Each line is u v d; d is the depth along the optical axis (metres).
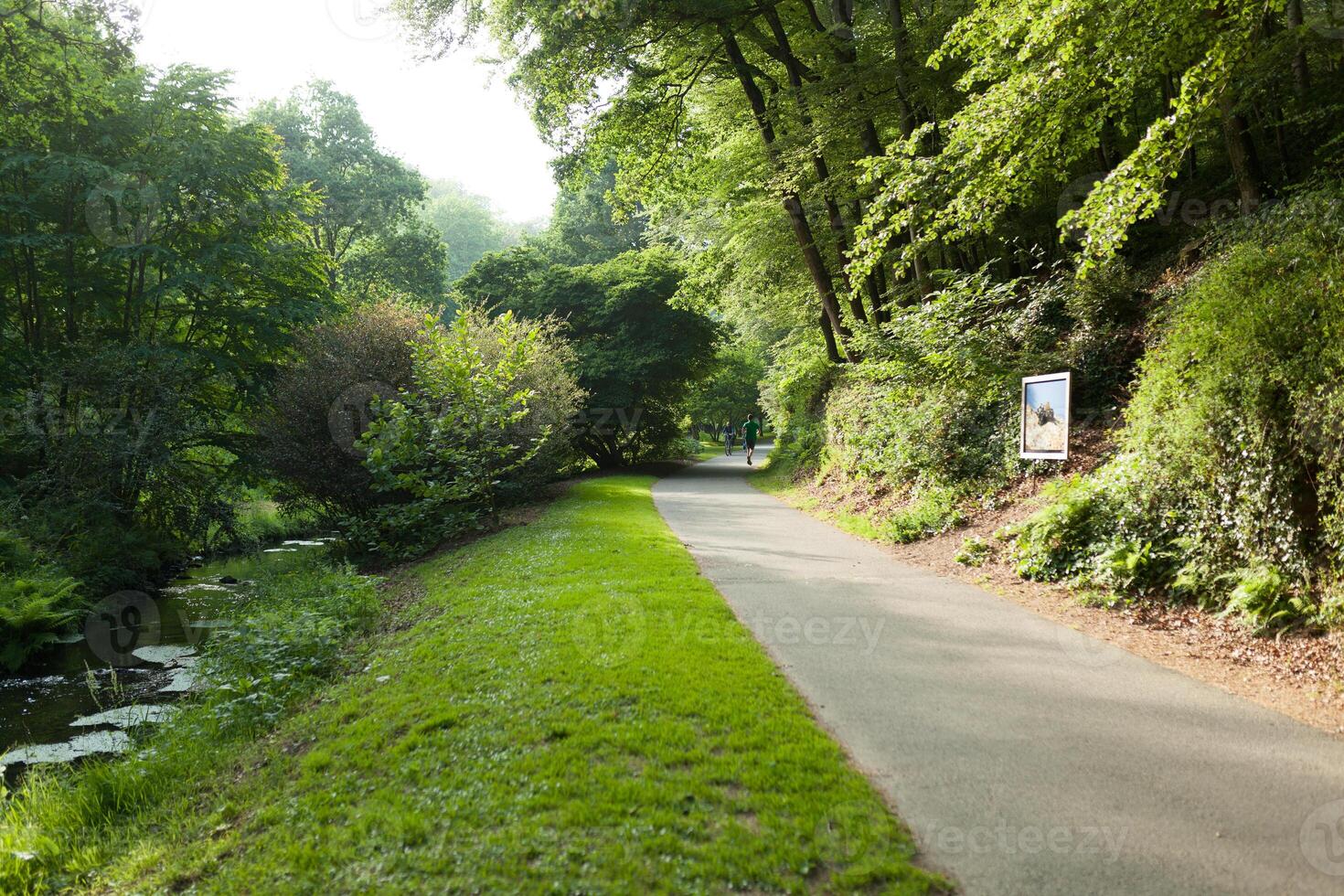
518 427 17.95
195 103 21.78
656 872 3.33
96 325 20.39
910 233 16.97
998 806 3.80
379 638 8.38
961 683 5.59
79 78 17.39
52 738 7.71
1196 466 7.32
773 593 8.47
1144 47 9.01
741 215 23.17
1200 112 8.20
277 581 13.70
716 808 3.83
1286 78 13.12
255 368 21.64
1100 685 5.50
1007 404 12.05
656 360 31.81
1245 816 3.68
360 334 17.11
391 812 4.08
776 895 3.17
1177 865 3.29
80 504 15.42
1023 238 16.17
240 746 6.01
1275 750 4.39
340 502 16.61
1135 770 4.17
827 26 19.95
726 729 4.73
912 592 8.46
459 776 4.39
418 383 15.77
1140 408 8.64
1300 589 6.04
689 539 12.68
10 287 20.52
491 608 8.17
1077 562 8.20
